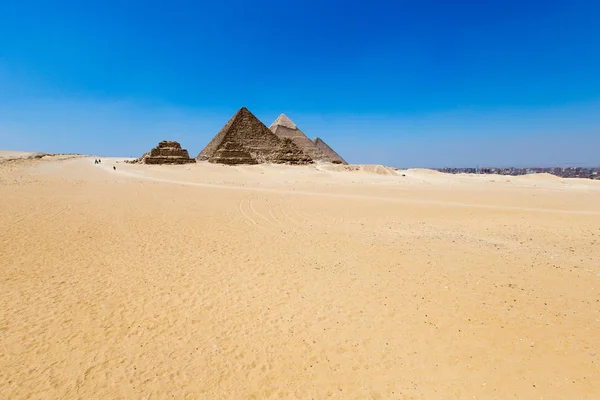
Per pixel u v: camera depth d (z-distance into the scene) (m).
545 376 7.07
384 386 6.91
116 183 45.62
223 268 13.90
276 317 9.74
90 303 10.51
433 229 22.08
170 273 13.24
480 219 25.72
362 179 71.38
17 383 6.83
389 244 17.84
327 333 8.88
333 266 14.16
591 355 7.71
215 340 8.55
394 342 8.45
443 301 10.66
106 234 19.11
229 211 27.92
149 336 8.70
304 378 7.16
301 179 67.25
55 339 8.46
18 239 17.03
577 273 13.10
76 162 81.12
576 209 30.73
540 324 9.16
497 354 7.87
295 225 23.11
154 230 20.47
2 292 11.07
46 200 28.62
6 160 72.44
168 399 6.50
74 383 6.88
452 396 6.58
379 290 11.59
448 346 8.23
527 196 39.75
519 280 12.38
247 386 6.91
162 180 55.47
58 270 13.30
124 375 7.16
